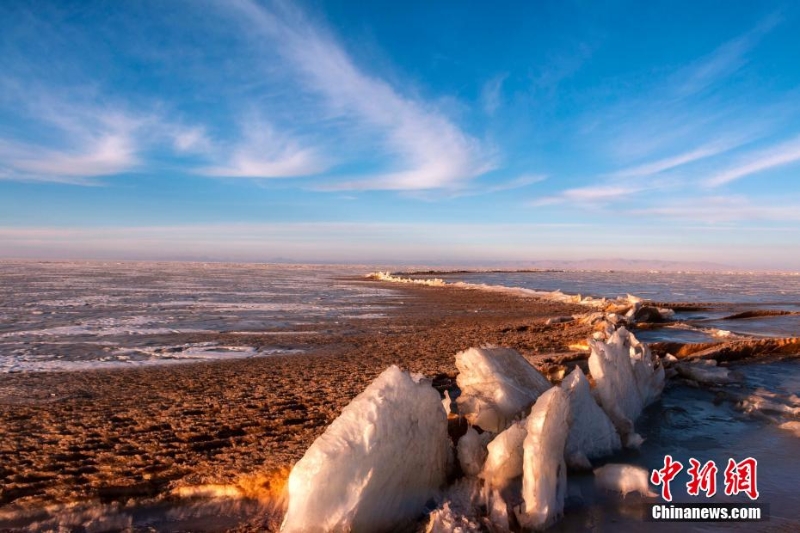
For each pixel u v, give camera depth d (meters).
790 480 4.32
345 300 26.36
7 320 15.89
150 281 42.09
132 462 4.34
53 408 6.17
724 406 6.58
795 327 14.42
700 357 9.24
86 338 12.60
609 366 5.52
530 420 3.71
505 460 3.71
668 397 7.03
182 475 4.06
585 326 13.77
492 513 3.38
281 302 24.33
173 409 6.06
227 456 4.42
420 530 3.28
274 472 3.98
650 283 53.44
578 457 4.40
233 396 6.71
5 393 7.02
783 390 7.48
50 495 3.76
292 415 5.74
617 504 3.84
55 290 29.52
